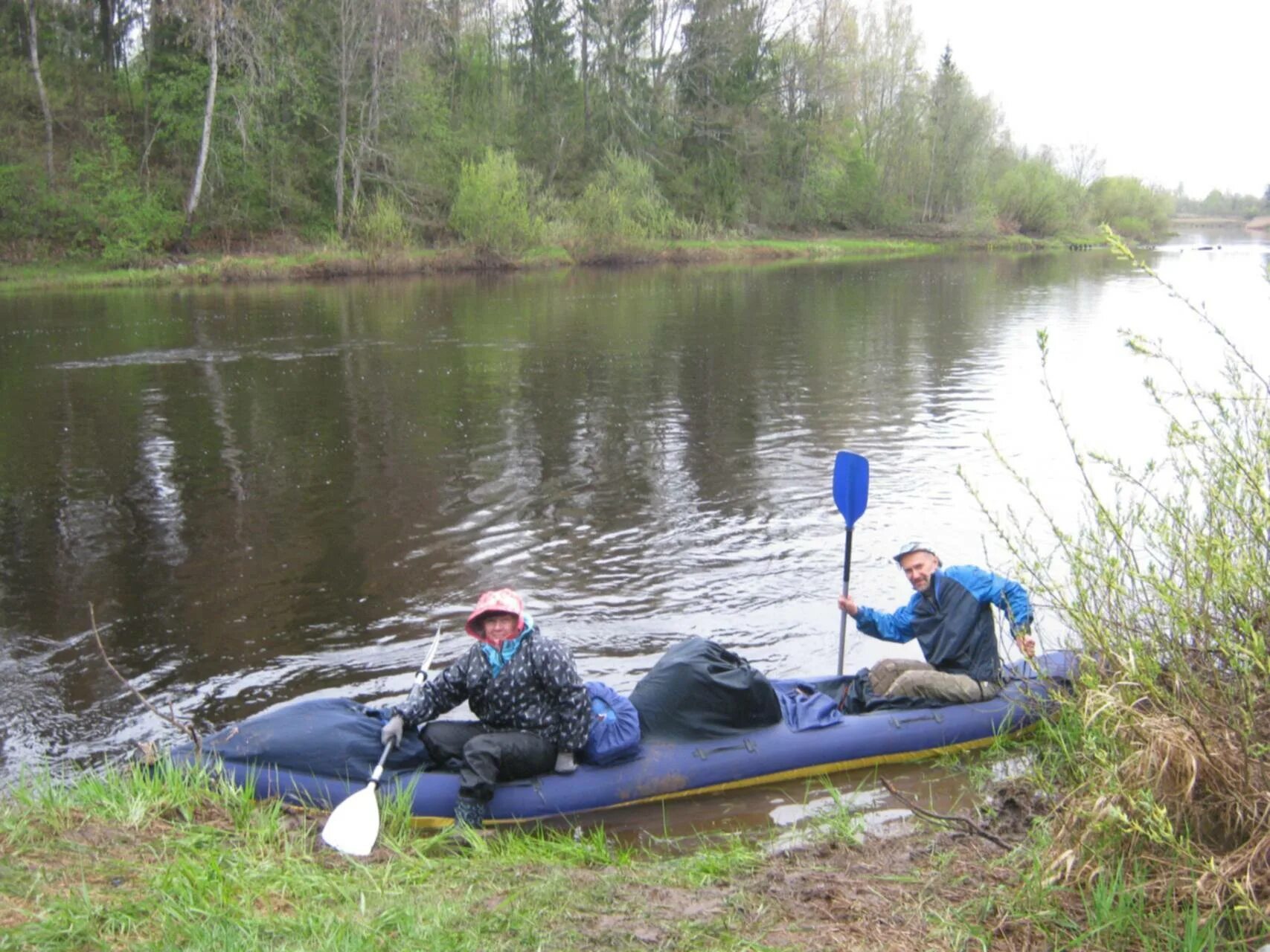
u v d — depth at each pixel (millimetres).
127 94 38000
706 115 51312
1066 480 10141
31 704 5898
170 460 11039
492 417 13172
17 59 35094
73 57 37656
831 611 7238
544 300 27703
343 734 4809
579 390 14992
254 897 3564
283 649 6605
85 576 7812
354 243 38156
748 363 17344
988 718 5340
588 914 3490
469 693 4828
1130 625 3895
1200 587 3586
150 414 13227
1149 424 12461
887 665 5773
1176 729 3381
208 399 14234
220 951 3121
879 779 5094
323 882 3752
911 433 12273
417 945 3242
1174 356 17375
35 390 14711
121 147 34312
